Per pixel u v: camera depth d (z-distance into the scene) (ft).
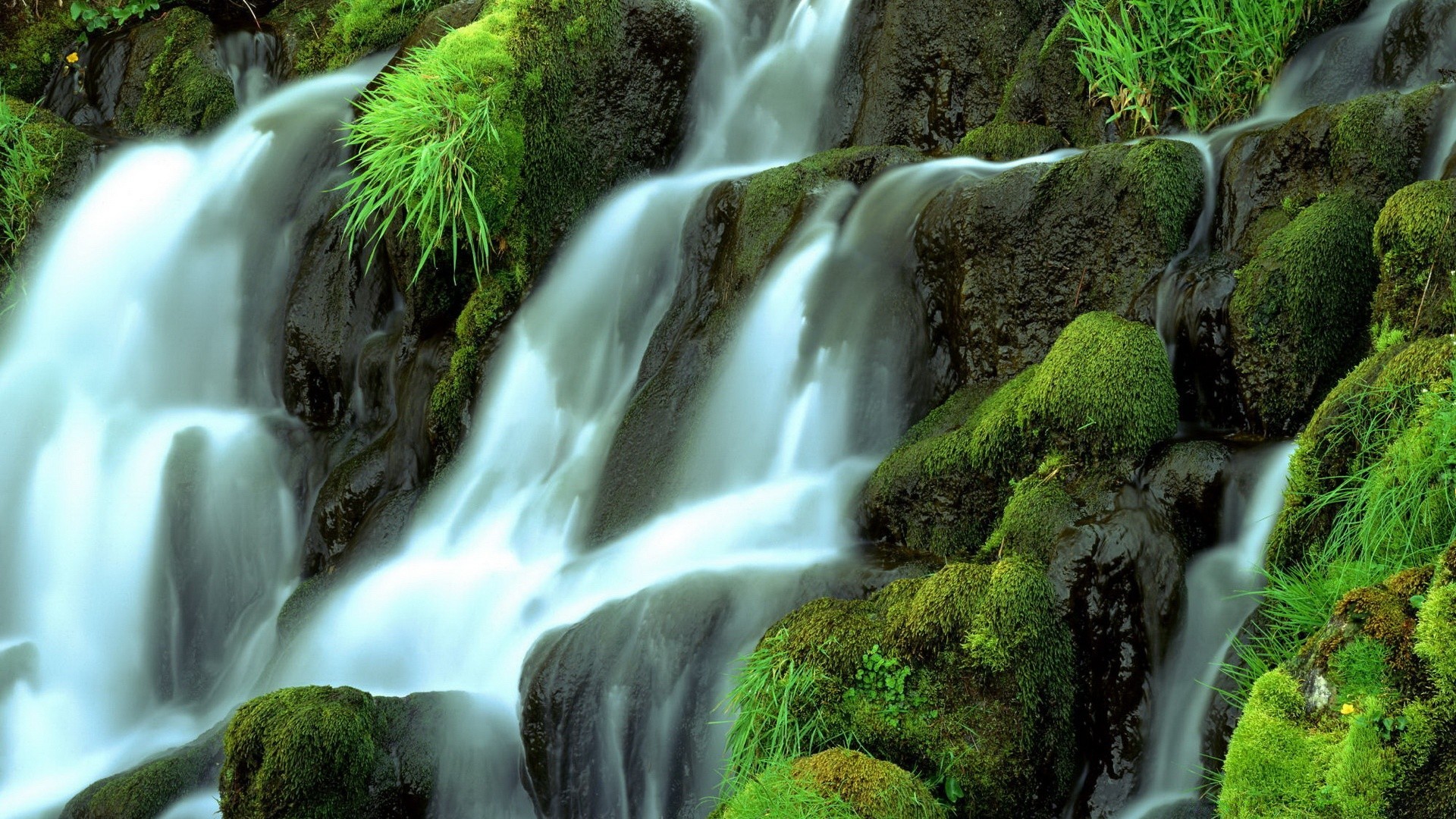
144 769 16.56
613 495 18.92
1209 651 13.16
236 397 24.47
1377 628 10.44
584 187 23.36
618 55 23.67
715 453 18.57
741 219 20.44
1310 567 12.70
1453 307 13.14
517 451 21.06
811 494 17.38
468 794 15.21
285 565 22.54
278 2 31.81
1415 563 11.80
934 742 12.96
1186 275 15.79
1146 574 13.11
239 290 24.81
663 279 21.70
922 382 17.93
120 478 22.67
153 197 26.25
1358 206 14.94
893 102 23.20
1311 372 14.38
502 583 18.24
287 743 14.15
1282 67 19.27
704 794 14.40
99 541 22.33
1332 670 10.63
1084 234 16.96
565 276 22.61
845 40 24.11
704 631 14.85
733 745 13.74
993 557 14.80
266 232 24.99
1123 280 16.62
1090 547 13.21
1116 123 20.86
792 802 11.96
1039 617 12.87
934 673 13.21
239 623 22.11
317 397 23.75
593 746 14.82
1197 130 20.07
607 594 16.87
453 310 22.93
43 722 20.80
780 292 19.12
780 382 18.52
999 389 16.61
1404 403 12.39
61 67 31.40
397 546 20.54
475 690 16.75
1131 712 12.92
